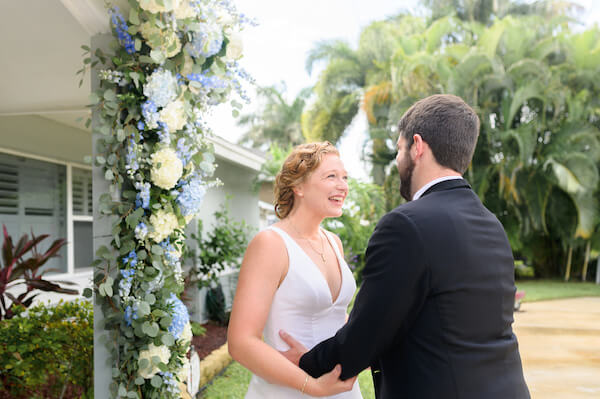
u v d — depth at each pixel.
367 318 1.19
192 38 1.91
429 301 1.17
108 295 1.80
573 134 13.93
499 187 14.09
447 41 16.61
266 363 1.43
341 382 1.30
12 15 2.29
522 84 13.76
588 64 14.44
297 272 1.66
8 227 4.97
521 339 6.63
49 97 3.68
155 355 1.88
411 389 1.16
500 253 1.26
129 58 1.88
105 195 1.82
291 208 1.84
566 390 4.48
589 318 8.18
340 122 16.97
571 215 14.34
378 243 1.22
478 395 1.11
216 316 6.76
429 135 1.33
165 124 1.85
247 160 8.42
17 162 5.09
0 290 3.34
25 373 2.98
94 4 1.84
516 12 19.80
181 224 1.95
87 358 3.16
